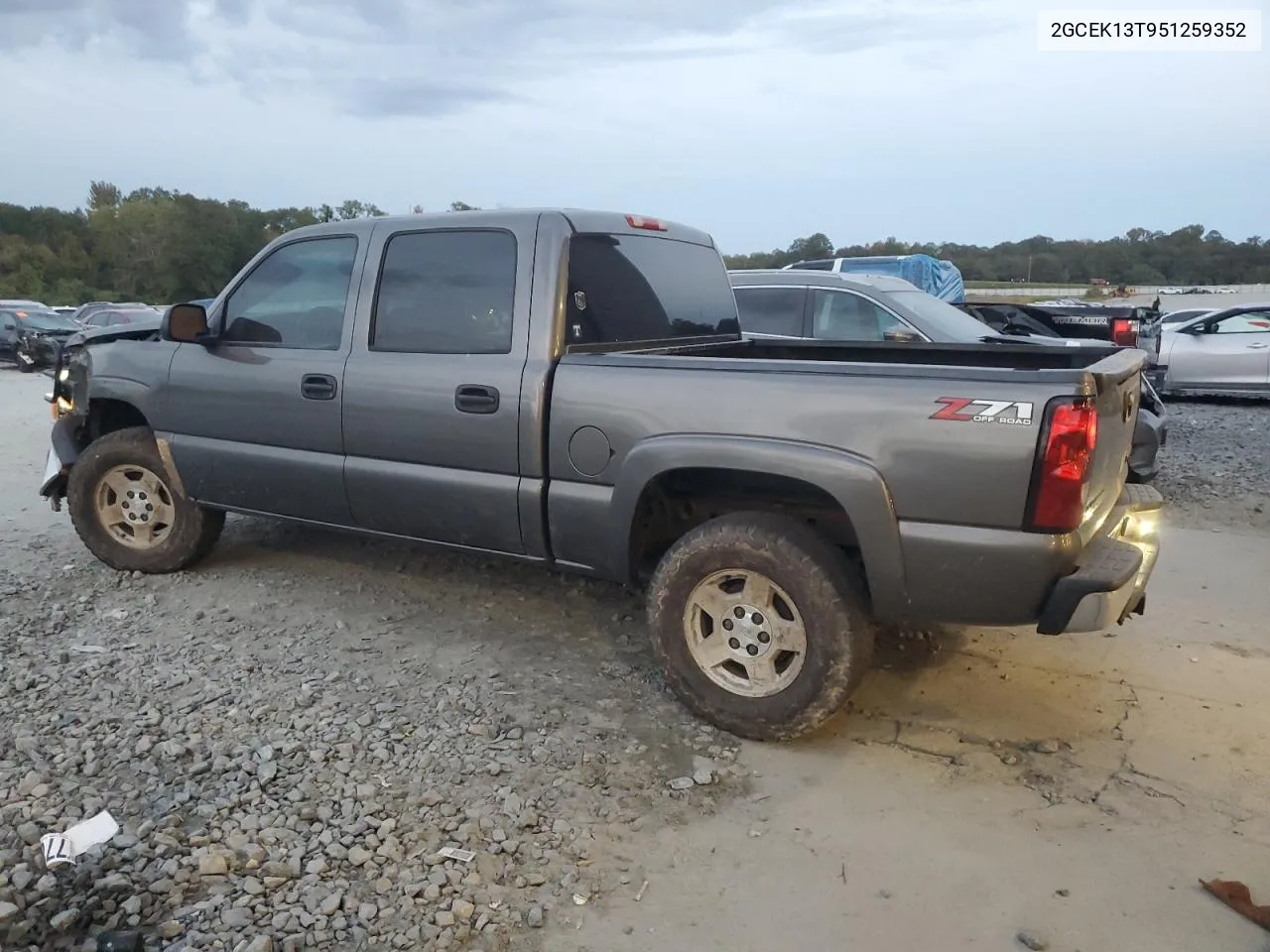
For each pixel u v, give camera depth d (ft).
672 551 12.47
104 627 15.79
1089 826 10.54
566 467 13.14
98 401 18.24
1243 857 9.97
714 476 12.72
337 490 15.37
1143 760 11.90
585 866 9.83
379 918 8.95
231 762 11.45
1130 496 13.34
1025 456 10.30
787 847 10.19
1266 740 12.34
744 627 12.20
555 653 15.01
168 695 13.26
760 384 11.71
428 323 14.38
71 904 8.98
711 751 12.07
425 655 14.84
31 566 18.92
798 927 8.98
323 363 15.14
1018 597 10.68
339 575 18.37
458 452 13.97
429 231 14.47
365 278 14.97
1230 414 42.47
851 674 11.58
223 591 17.49
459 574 18.44
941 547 10.81
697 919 9.09
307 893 9.23
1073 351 15.24
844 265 47.03
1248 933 8.84
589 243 14.02
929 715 13.03
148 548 18.12
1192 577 18.80
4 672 13.91
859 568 12.10
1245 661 14.71
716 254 17.63
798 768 11.73
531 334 13.41
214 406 16.43
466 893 9.29
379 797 10.80
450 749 11.90
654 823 10.58
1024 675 14.21
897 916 9.12
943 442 10.66
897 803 11.00
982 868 9.84
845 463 11.10
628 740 12.26
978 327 26.86
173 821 10.16
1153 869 9.80
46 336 67.87
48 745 11.81
